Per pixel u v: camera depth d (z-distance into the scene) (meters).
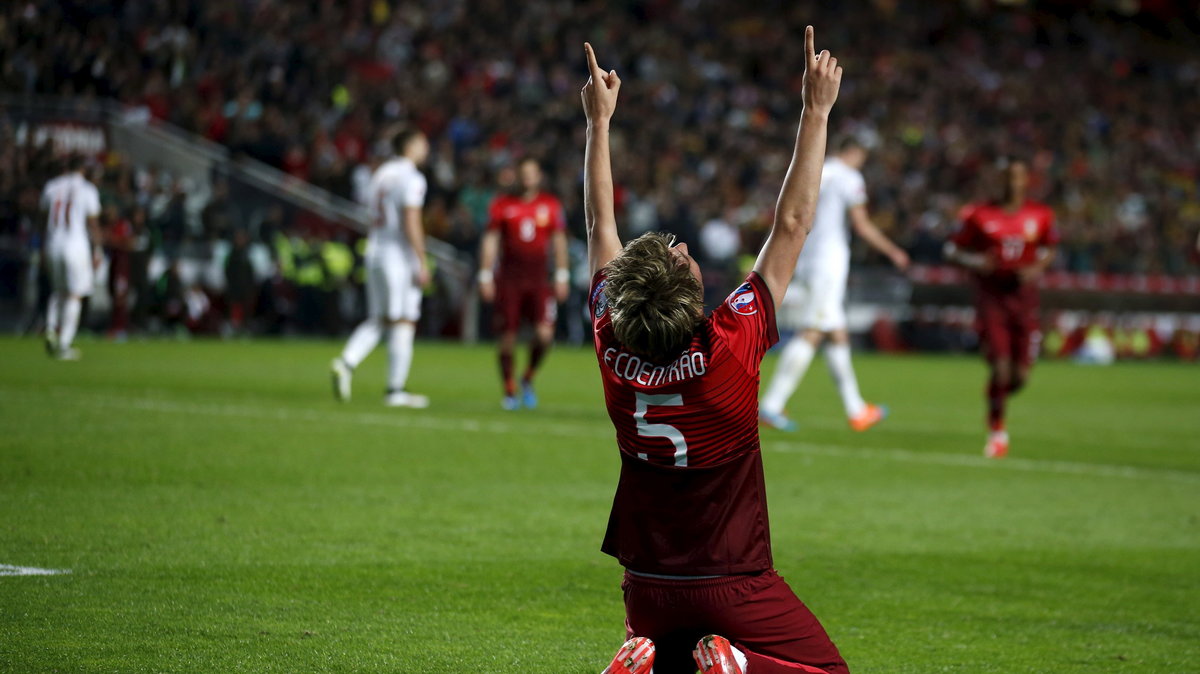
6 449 21.55
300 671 10.96
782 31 107.19
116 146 62.88
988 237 27.06
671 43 97.00
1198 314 81.44
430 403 33.09
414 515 17.88
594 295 9.09
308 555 15.20
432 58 83.44
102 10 69.19
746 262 70.94
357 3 83.94
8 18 65.06
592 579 14.70
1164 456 28.28
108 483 19.03
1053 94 115.38
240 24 75.69
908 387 46.47
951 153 99.69
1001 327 27.22
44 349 46.47
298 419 27.73
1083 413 38.66
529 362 33.34
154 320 58.25
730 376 8.49
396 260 31.77
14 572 13.77
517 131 79.00
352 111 74.25
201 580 13.82
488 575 14.69
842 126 97.38
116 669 10.74
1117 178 105.62
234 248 59.25
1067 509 20.62
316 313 62.66
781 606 8.63
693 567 8.54
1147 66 126.88
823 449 27.16
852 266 74.06
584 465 23.08
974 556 16.81
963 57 116.44
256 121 69.00
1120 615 13.98
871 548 17.08
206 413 27.94
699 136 87.56
